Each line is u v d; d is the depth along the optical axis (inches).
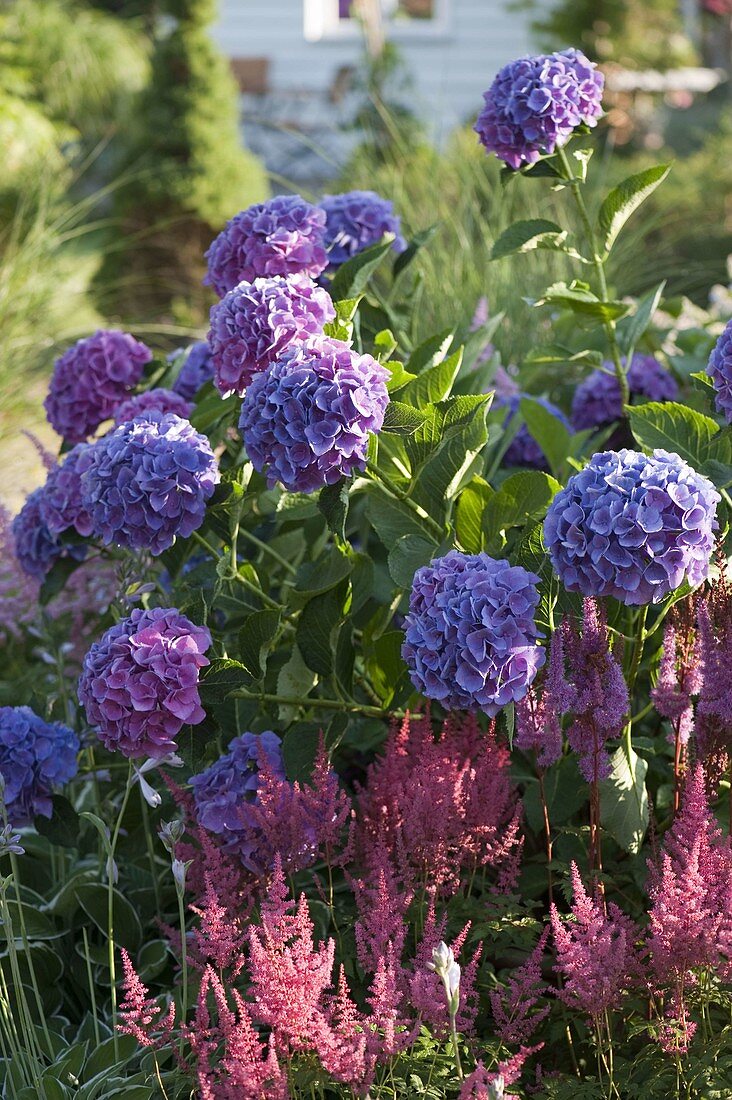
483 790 126.0
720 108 495.2
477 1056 122.7
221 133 367.6
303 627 128.3
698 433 130.2
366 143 267.7
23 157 323.6
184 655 124.3
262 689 131.7
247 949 127.6
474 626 121.7
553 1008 125.0
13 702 150.7
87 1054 126.6
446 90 568.7
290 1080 117.9
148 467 126.3
